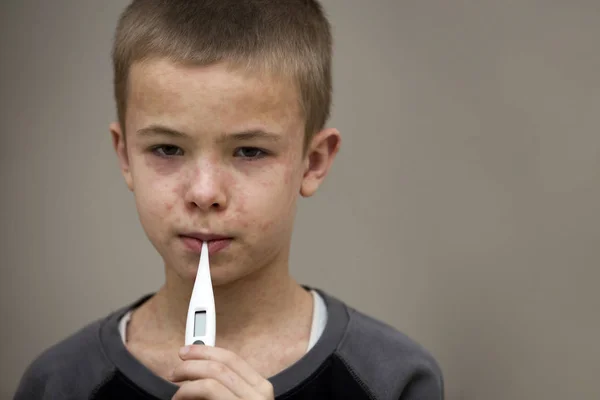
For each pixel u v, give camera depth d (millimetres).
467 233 2350
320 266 2387
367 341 1369
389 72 2367
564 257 2314
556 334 2320
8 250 2443
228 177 1180
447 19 2342
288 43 1237
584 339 2309
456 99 2346
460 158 2350
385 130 2373
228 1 1240
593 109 2279
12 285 2445
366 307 2375
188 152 1182
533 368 2330
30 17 2416
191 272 1205
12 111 2432
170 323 1366
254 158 1196
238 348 1327
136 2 1316
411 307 2367
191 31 1188
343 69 2369
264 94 1179
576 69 2289
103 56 2412
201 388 1098
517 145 2320
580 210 2299
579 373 2311
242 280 1312
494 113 2330
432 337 2365
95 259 2447
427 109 2357
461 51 2340
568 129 2297
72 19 2412
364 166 2379
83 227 2449
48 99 2432
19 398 1435
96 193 2447
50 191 2443
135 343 1384
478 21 2328
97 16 2408
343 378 1326
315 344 1331
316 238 2391
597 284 2297
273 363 1329
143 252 2445
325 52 1376
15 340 2438
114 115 2422
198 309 1157
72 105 2428
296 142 1243
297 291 1394
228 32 1192
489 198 2340
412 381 1375
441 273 2361
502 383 2336
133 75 1218
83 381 1354
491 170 2336
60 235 2447
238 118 1160
